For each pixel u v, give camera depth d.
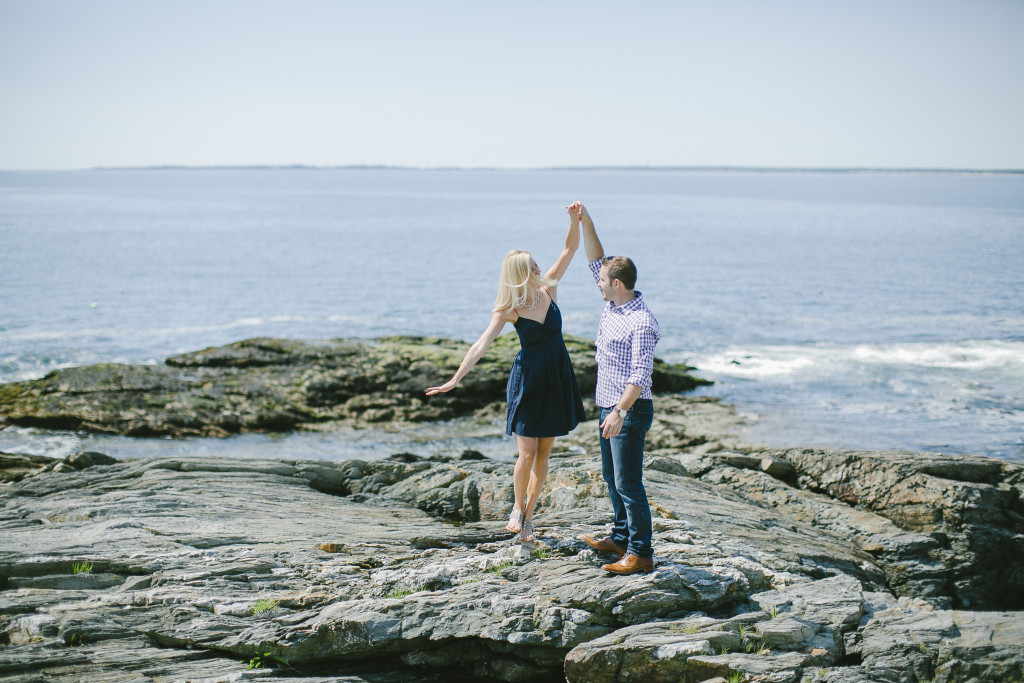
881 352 27.72
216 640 4.95
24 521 7.57
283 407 20.34
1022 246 67.12
